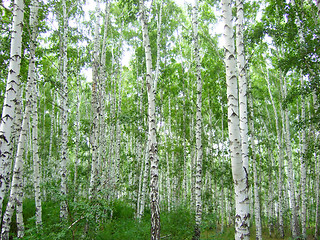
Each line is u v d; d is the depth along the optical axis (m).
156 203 7.19
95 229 8.16
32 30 7.60
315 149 10.53
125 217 13.58
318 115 9.27
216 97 18.41
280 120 21.83
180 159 20.47
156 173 7.45
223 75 17.31
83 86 21.12
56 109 23.70
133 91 22.70
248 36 9.95
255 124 20.42
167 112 22.67
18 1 5.09
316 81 8.18
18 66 4.88
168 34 17.67
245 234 4.10
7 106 4.61
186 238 9.46
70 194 6.68
